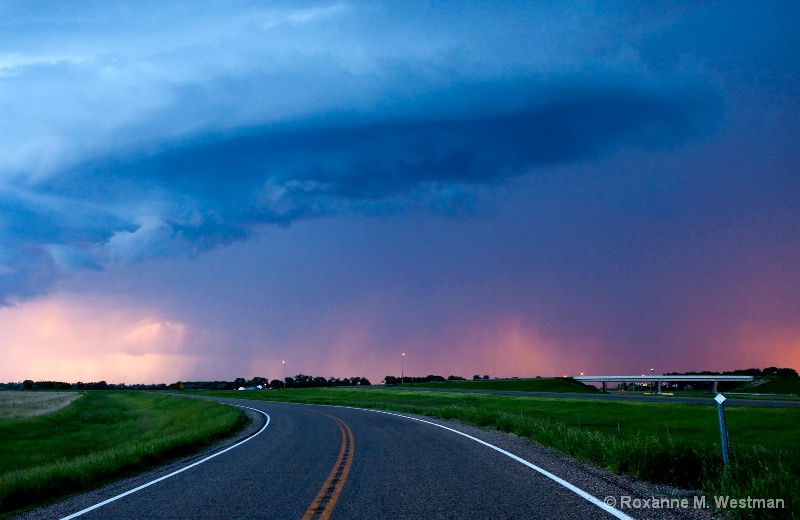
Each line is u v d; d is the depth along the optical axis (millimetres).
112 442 38719
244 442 21250
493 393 83312
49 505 10125
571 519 7660
